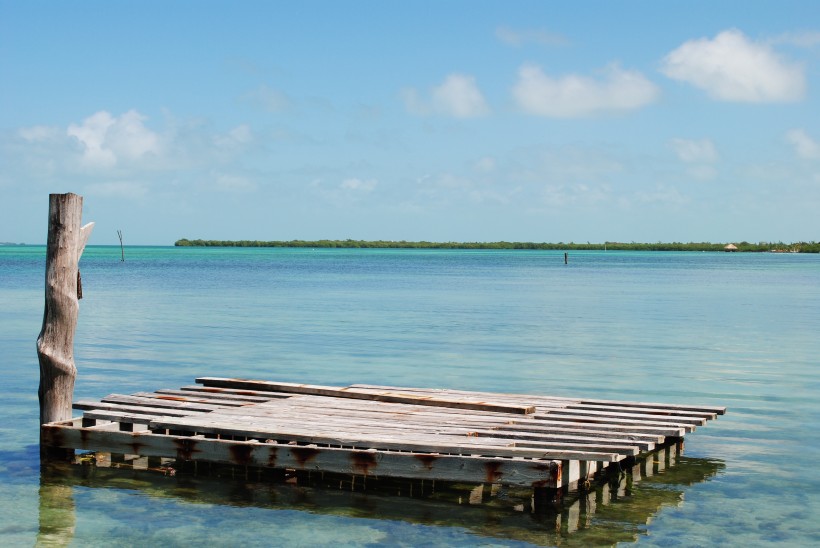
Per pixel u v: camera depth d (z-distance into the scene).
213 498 11.76
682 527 10.77
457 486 12.30
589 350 27.19
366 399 15.68
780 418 17.06
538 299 50.53
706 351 27.17
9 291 53.06
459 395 15.94
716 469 13.38
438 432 12.61
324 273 88.12
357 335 30.89
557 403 15.48
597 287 64.88
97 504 11.48
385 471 11.48
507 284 68.25
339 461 11.68
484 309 42.88
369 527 10.70
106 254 198.38
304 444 12.48
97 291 55.22
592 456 11.10
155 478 12.62
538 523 10.88
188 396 15.68
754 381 21.50
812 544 10.21
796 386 20.73
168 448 12.41
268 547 10.00
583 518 11.07
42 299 46.66
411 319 37.12
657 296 54.25
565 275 88.62
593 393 19.73
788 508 11.50
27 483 12.37
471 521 10.93
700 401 18.77
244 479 12.58
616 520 11.01
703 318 38.72
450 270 101.56
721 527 10.76
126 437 12.61
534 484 10.93
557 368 23.45
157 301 46.72
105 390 19.72
